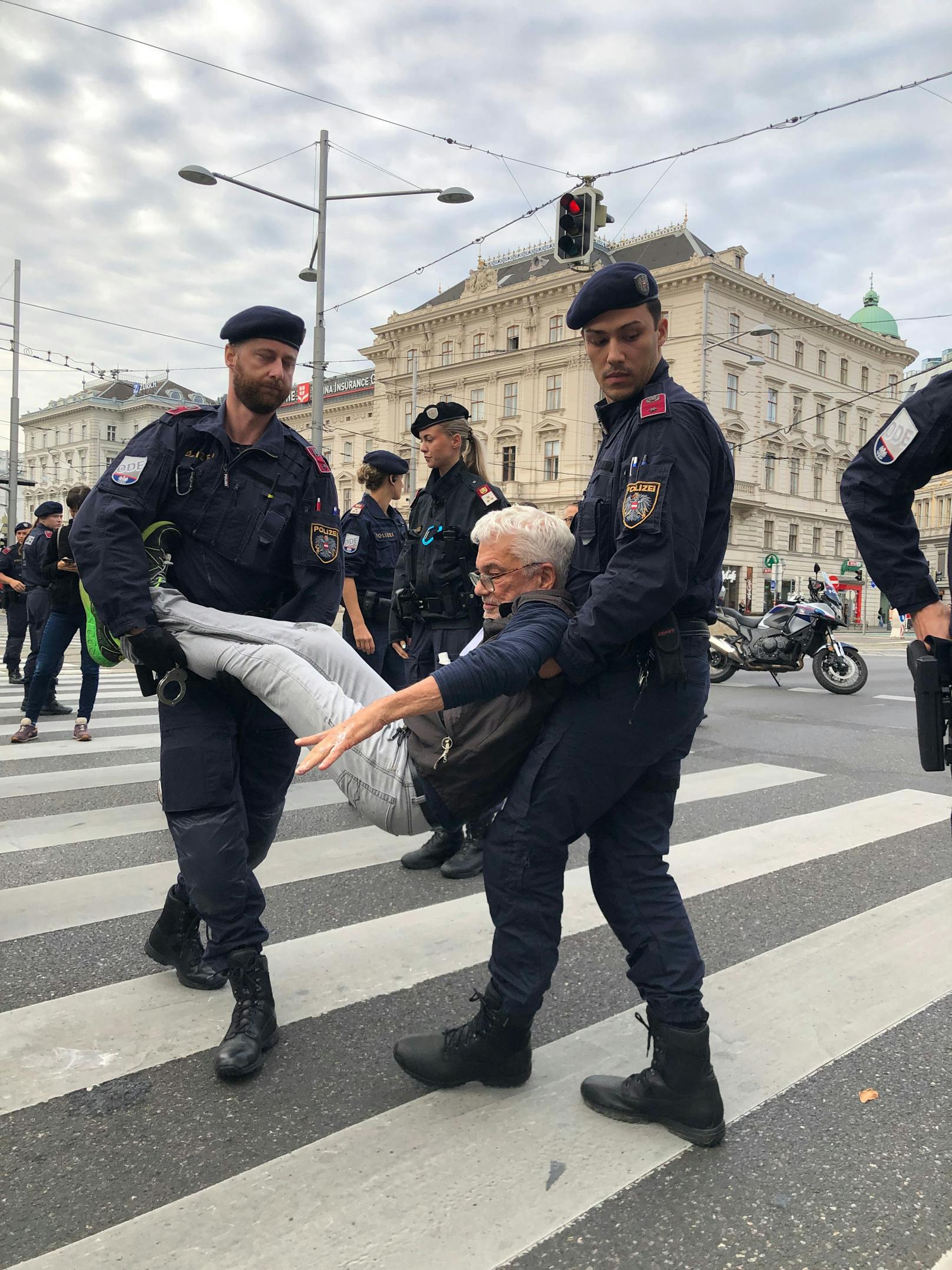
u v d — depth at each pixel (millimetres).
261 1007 2115
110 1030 2244
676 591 1643
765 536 42406
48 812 4285
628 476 1728
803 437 43531
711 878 3453
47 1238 1525
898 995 2469
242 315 2172
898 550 1716
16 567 9312
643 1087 1849
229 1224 1561
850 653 9750
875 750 6266
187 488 2186
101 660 2260
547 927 1857
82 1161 1733
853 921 3004
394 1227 1556
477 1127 1848
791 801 4695
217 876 2100
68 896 3170
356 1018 2324
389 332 47938
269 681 2016
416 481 45875
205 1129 1838
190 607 2166
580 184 12914
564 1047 2178
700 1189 1666
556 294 40812
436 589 3627
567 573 1881
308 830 4059
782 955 2727
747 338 39688
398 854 3713
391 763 1860
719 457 1778
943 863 3648
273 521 2248
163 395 69312
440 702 1631
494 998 1879
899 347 48375
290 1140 1802
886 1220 1590
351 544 4523
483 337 44250
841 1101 1967
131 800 4500
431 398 46594
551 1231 1550
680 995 1795
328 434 54875
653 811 1854
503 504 3596
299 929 2908
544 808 1771
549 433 41656
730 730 7152
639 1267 1473
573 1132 1832
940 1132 1859
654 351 1825
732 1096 1975
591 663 1675
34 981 2514
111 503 2088
